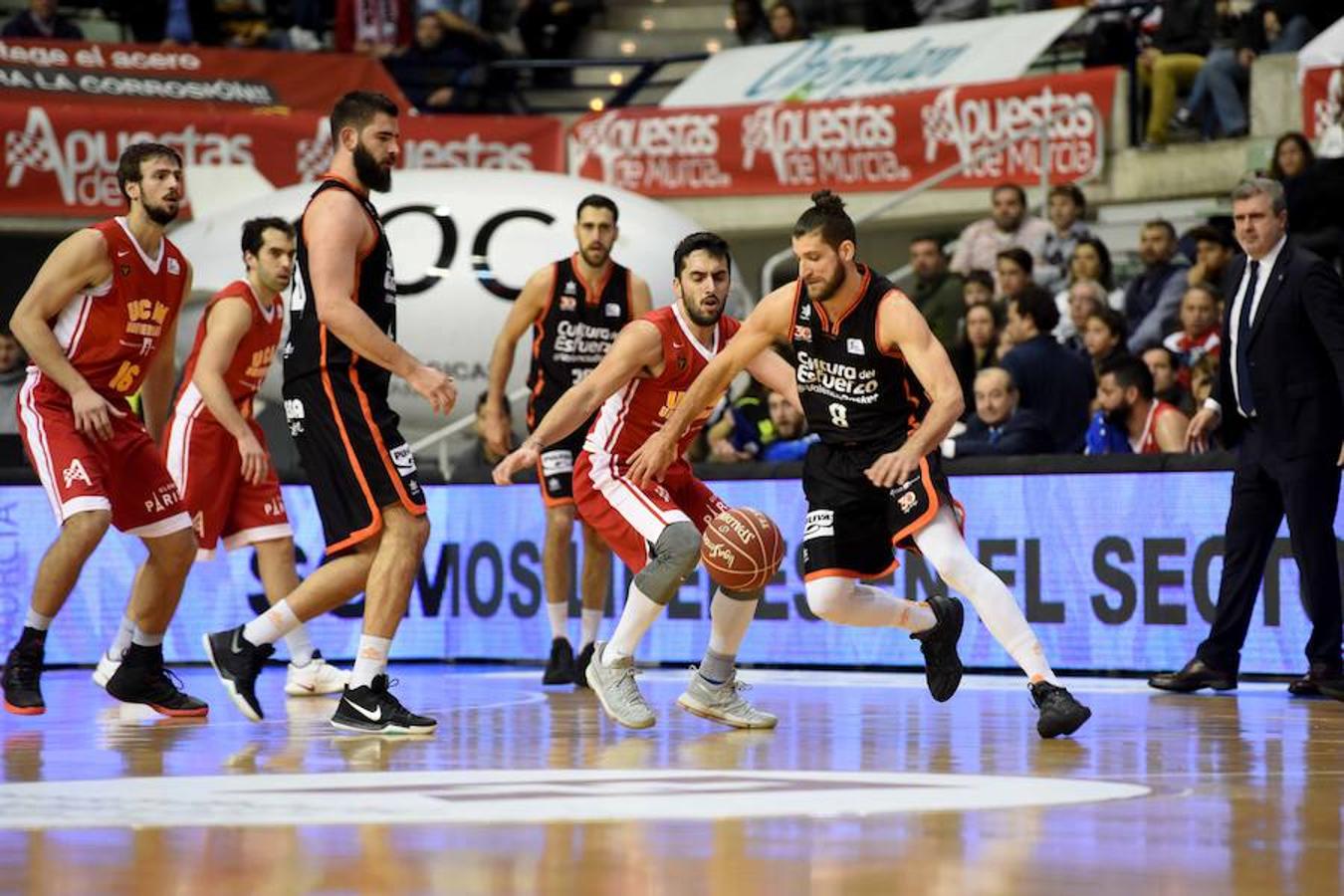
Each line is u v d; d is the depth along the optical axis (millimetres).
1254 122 24531
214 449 14359
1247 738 10305
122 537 17609
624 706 11047
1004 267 19984
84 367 11922
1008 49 26469
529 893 5336
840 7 30172
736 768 8781
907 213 26438
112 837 6402
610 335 15422
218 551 17938
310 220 10656
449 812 7008
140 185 11875
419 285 24094
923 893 5336
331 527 10898
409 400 24203
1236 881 5547
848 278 10305
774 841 6301
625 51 32562
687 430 11461
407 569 10828
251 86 28234
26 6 30359
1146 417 16312
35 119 26125
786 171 26984
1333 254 20500
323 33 31281
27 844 6262
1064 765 8914
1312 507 13328
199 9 30312
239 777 8438
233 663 11797
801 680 15180
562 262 15461
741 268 29984
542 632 17672
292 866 5793
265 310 14133
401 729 10719
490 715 12109
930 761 9117
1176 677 13883
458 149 27781
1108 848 6176
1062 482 15453
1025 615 15625
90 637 17547
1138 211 25703
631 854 6027
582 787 7918
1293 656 14547
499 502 17922
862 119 26422
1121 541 15188
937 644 11031
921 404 10562
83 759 9344
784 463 16516
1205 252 19625
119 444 12031
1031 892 5355
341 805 7254
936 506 10422
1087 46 26297
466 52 30594
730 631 11008
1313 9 24703
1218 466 14742
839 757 9320
